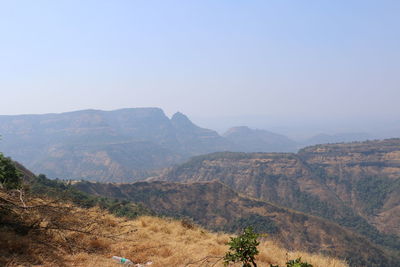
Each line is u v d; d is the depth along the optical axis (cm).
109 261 711
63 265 641
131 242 877
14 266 586
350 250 15125
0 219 753
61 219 847
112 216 1164
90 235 841
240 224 18375
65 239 742
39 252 678
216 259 804
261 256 884
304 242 16288
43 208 794
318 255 1002
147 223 1190
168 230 1118
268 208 19888
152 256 803
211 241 1033
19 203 812
